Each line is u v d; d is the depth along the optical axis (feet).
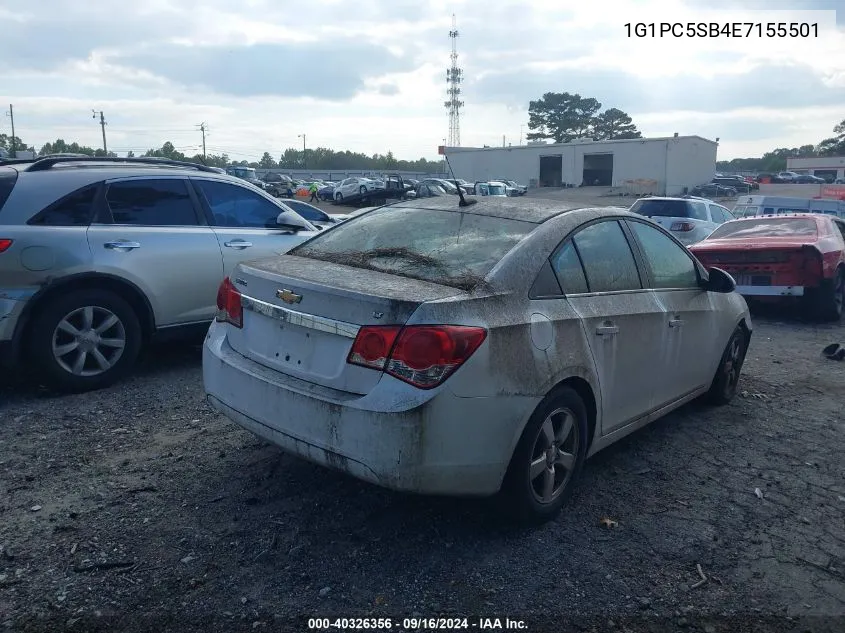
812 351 26.68
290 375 11.79
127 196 19.75
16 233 17.26
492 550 11.77
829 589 11.18
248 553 11.37
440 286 11.52
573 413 12.74
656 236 16.29
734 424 18.17
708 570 11.53
